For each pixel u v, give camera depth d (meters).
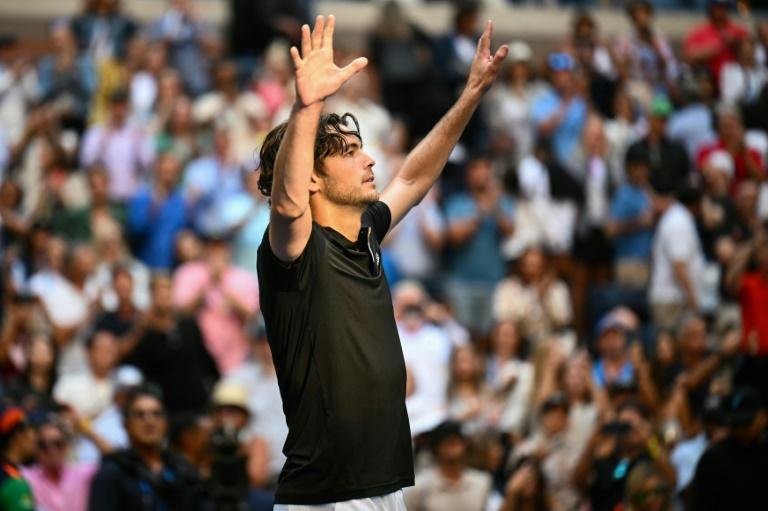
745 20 60.56
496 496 29.03
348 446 13.62
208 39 51.47
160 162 43.41
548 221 43.94
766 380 30.48
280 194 13.23
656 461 25.98
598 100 49.22
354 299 13.84
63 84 48.94
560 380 32.19
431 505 26.48
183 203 43.00
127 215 44.25
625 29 60.84
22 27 56.22
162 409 24.75
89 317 37.25
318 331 13.70
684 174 44.69
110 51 50.72
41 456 26.73
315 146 14.08
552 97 49.31
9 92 49.16
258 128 45.88
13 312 33.94
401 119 50.72
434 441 26.86
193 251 39.78
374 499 13.73
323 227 14.05
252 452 29.48
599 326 38.47
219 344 37.94
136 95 48.62
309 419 13.73
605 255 43.69
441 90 50.78
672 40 61.28
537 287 39.12
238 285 38.50
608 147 46.78
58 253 37.88
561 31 60.12
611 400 30.28
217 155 43.84
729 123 45.84
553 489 28.11
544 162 44.78
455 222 42.69
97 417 32.06
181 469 24.73
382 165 44.22
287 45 52.88
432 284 42.22
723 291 37.47
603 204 45.47
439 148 15.88
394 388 13.85
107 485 24.05
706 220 41.56
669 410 30.09
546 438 29.06
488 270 42.50
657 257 40.22
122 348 34.88
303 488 13.72
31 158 44.66
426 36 51.75
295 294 13.70
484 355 38.81
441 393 34.59
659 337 33.94
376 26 51.47
